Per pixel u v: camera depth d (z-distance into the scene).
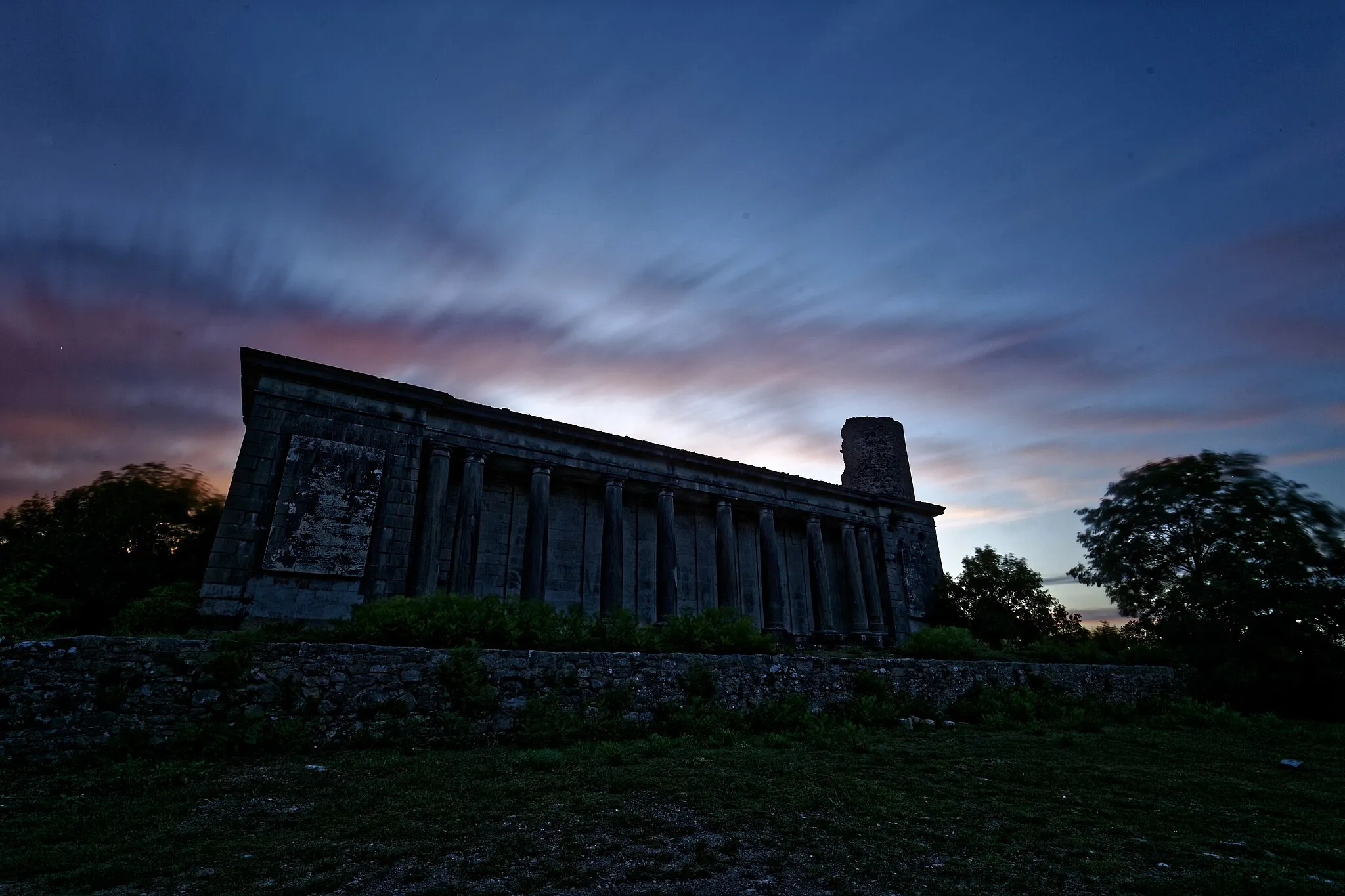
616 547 31.95
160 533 32.38
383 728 12.87
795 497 40.38
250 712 12.35
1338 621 28.98
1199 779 12.43
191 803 9.03
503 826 8.34
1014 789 11.23
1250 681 28.09
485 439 29.97
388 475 26.09
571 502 33.56
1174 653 32.16
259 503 23.22
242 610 21.77
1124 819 9.55
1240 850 8.25
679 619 21.48
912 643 27.55
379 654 13.99
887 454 52.53
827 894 6.52
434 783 10.23
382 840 7.79
